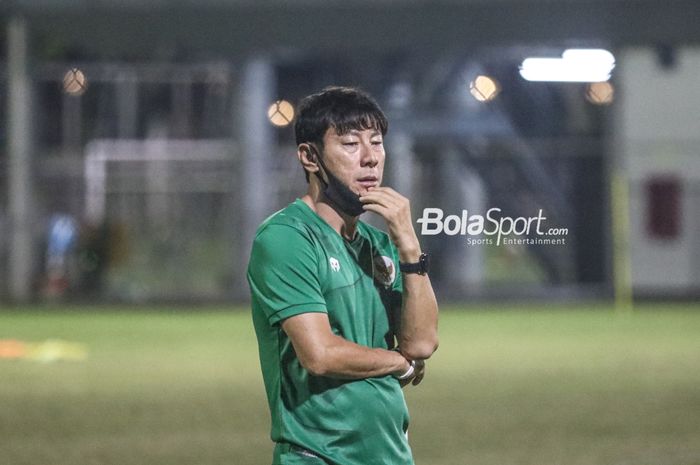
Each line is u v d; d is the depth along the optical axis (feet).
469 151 330.95
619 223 319.06
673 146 330.95
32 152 311.88
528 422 128.16
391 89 344.90
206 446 114.32
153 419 130.93
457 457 108.17
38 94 341.82
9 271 313.94
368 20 287.89
